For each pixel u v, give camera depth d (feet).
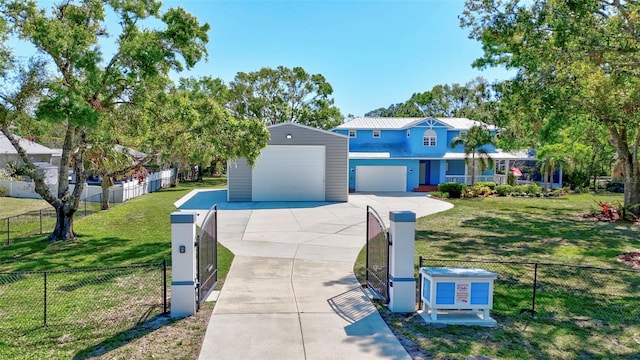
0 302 23.48
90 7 39.06
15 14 35.27
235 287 25.72
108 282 27.22
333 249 36.88
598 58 34.24
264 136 47.14
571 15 33.40
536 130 52.01
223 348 17.39
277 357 16.62
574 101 37.06
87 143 45.44
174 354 16.96
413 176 100.68
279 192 75.15
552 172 101.96
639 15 33.81
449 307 20.57
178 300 21.18
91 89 35.76
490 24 36.09
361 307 22.38
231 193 74.54
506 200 81.82
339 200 76.18
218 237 42.24
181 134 45.01
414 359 16.62
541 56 35.37
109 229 47.60
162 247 38.17
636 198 58.44
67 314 21.57
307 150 75.10
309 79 143.84
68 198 42.32
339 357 16.69
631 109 37.32
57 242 40.40
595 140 66.95
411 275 22.00
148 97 40.63
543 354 17.42
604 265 32.48
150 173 105.40
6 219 48.16
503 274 29.45
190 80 47.83
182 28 38.45
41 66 35.81
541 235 45.16
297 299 23.56
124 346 17.75
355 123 108.06
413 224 21.97
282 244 38.91
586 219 57.11
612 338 19.19
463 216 59.41
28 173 39.27
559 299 24.43
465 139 92.79
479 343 18.30
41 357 16.76
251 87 139.85
